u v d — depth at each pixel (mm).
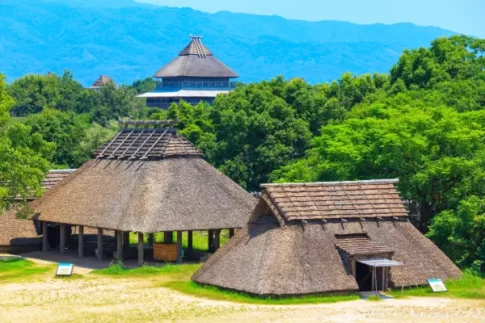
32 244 128625
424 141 127062
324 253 94875
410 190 127188
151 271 109750
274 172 169250
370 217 100125
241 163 180125
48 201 125125
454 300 92938
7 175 119000
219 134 191750
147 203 113188
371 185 103250
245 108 192375
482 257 113812
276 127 183750
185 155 120875
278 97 194375
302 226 96500
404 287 96562
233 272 95250
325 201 99250
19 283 103562
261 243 95562
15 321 83062
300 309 87250
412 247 99812
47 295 95812
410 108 148375
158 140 120812
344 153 132750
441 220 116438
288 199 97750
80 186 123500
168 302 91250
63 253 124500
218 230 120312
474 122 137250
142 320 83188
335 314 85250
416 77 194250
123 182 118250
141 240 113438
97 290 98625
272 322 81812
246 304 89688
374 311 86938
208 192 117375
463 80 182250
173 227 111625
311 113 194250
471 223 114562
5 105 124625
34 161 123562
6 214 129750
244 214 117000
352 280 93938
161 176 116875
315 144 157500
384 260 94688
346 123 152250
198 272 100000
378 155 129250
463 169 123375
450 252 117375
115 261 115812
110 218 114125
